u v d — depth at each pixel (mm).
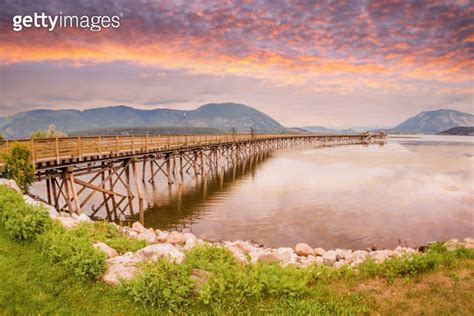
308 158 62812
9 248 9406
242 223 20375
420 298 7941
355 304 7773
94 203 25719
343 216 21797
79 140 18891
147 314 7348
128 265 8727
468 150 87250
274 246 16641
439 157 63625
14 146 14984
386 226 19781
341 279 9234
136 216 22156
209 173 43531
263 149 87250
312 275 9266
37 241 9766
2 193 12312
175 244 14320
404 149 91938
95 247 9422
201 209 23828
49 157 16844
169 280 8000
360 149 92938
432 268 9586
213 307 7527
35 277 8297
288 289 8188
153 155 29766
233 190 30719
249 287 7996
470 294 7977
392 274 9195
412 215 22078
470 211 23062
